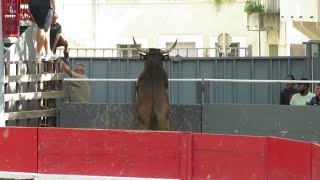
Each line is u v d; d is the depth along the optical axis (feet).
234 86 70.79
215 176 38.83
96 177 40.63
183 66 71.72
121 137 40.32
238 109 48.39
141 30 118.62
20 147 41.50
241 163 38.19
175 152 39.60
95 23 118.01
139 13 118.62
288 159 35.35
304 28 81.00
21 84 48.39
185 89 71.46
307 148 33.78
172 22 118.21
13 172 41.60
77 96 50.75
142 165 40.14
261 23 102.17
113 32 118.52
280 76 70.44
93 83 73.82
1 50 44.19
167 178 39.78
